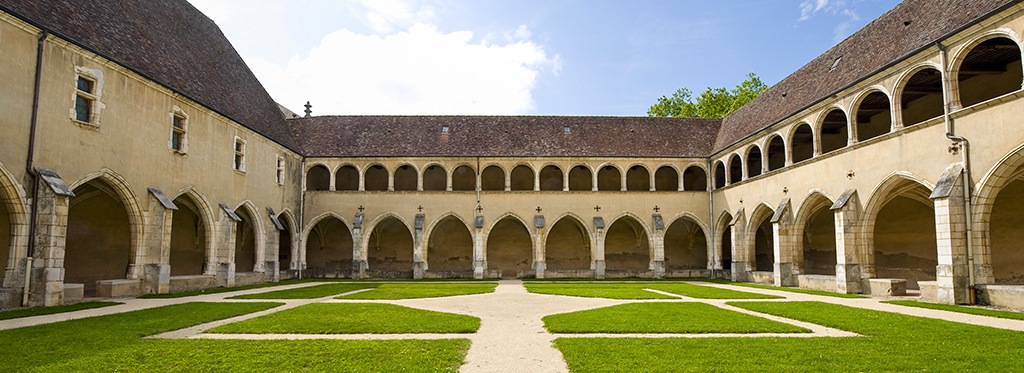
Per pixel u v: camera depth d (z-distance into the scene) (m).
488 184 37.69
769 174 27.83
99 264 24.17
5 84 14.91
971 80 20.67
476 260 33.41
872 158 20.62
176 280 21.22
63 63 16.73
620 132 36.62
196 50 26.20
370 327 11.06
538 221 33.84
